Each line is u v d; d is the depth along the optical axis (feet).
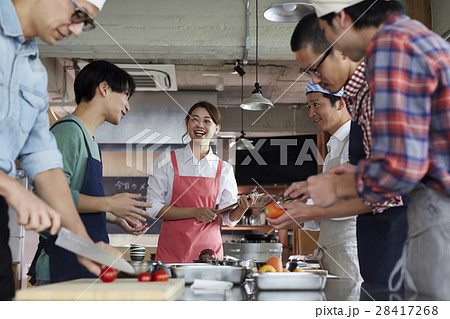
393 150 2.51
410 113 2.53
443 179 2.77
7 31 3.30
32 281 5.07
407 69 2.55
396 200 4.00
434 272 2.87
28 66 3.54
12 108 3.40
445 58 2.56
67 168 5.03
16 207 2.82
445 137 2.69
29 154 3.75
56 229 2.88
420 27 2.72
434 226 2.88
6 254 3.40
